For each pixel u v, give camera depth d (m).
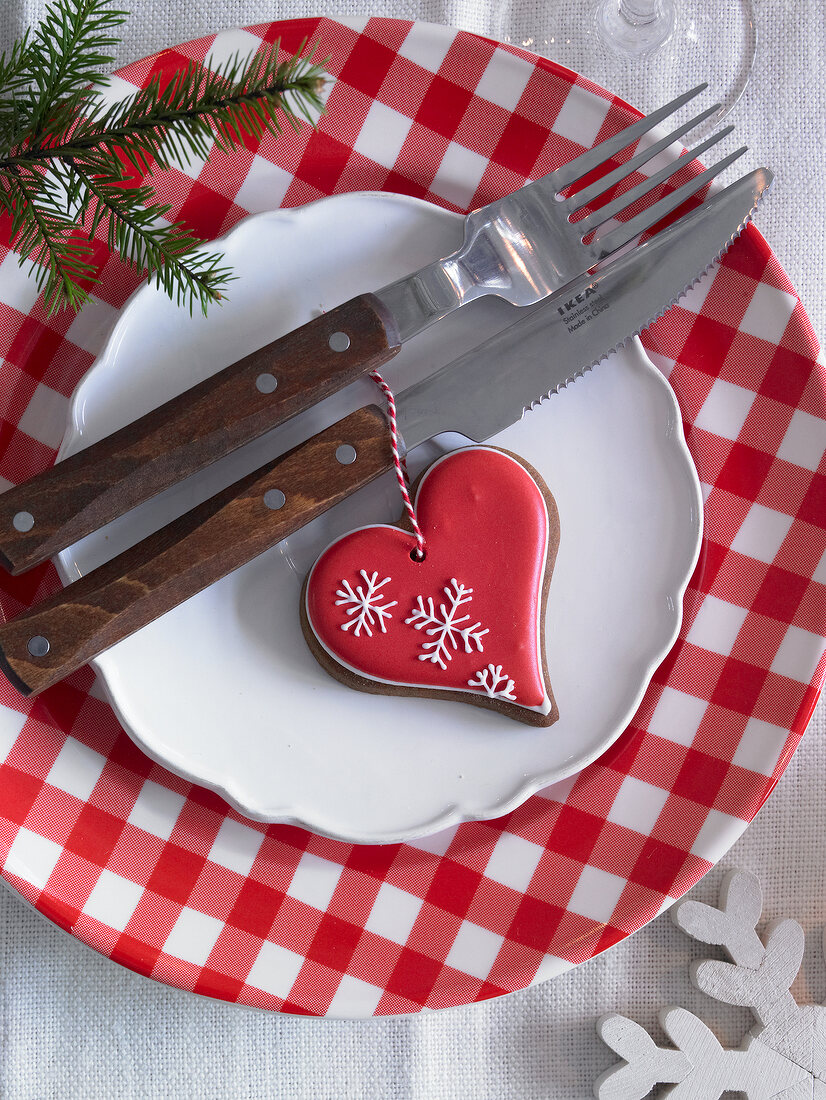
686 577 0.39
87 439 0.38
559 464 0.39
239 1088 0.42
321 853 0.39
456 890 0.39
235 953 0.39
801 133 0.43
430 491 0.37
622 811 0.40
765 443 0.40
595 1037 0.42
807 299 0.43
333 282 0.39
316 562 0.37
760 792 0.39
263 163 0.39
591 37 0.43
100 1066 0.42
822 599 0.39
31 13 0.40
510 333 0.38
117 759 0.39
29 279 0.38
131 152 0.34
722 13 0.43
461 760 0.38
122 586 0.35
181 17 0.42
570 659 0.39
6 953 0.42
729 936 0.42
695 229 0.39
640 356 0.39
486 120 0.39
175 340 0.38
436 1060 0.42
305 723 0.38
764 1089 0.41
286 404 0.36
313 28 0.38
